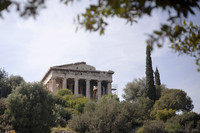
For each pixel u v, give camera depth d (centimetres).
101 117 4962
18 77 7031
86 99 6938
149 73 7781
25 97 4141
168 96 6762
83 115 5244
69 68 8812
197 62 1058
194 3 602
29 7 554
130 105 5900
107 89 9088
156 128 4512
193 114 5122
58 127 5078
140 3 602
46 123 4228
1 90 6412
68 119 5900
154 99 7544
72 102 6675
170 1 600
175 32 612
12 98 4044
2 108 4241
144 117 5869
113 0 596
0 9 652
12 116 3975
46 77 9688
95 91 10675
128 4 615
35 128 4038
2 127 3809
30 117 4066
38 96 4238
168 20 614
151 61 7950
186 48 995
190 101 7150
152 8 616
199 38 917
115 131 4697
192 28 923
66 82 8681
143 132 4659
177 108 6575
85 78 8875
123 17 673
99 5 651
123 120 4838
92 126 4838
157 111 6078
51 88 8894
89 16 670
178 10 600
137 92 8956
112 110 5072
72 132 4847
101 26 689
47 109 4344
